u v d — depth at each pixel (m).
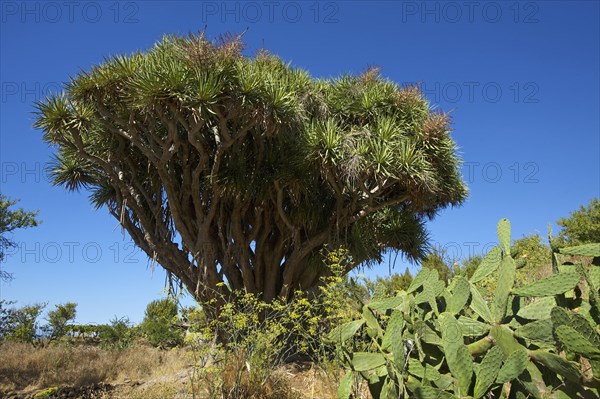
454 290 1.94
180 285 9.31
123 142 9.27
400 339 1.88
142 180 9.57
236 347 4.83
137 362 9.64
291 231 9.08
